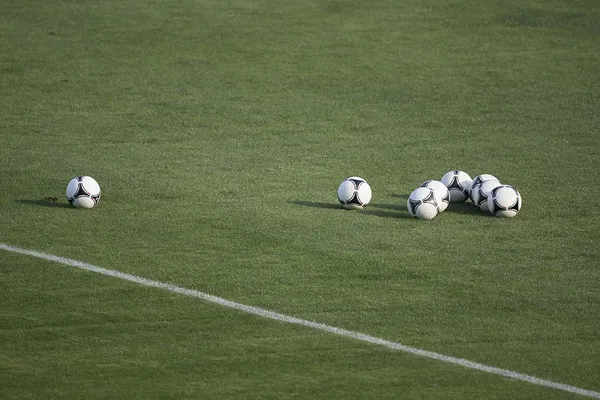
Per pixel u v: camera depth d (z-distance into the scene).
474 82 79.38
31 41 88.75
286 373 31.36
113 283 39.25
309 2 101.50
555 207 50.59
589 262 42.34
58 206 50.06
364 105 73.75
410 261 42.09
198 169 57.88
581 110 72.19
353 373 31.41
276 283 39.41
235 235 45.50
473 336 34.50
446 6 100.12
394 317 36.09
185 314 36.25
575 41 89.88
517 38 90.75
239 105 73.38
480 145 63.97
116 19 95.81
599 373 31.67
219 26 93.88
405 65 83.62
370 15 97.44
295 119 70.06
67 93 75.81
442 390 30.22
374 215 48.94
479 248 43.97
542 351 33.34
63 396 29.64
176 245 43.97
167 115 70.69
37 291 38.31
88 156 60.50
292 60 84.88
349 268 41.16
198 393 29.88
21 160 59.19
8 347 33.22
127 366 31.83
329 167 58.75
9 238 44.62
